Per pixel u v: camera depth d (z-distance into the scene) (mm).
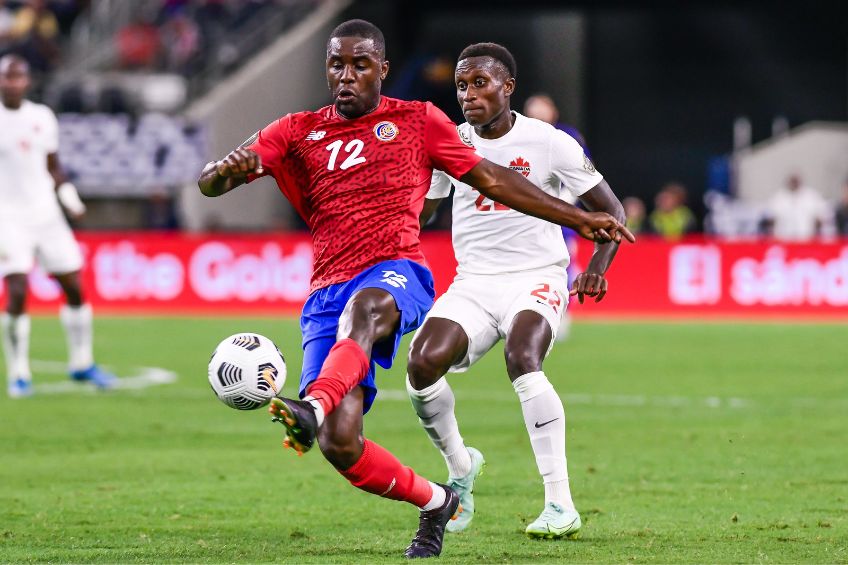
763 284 68438
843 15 108438
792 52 109562
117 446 31500
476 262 22578
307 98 94562
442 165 19016
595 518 22484
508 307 21906
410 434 33469
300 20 97062
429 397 21188
